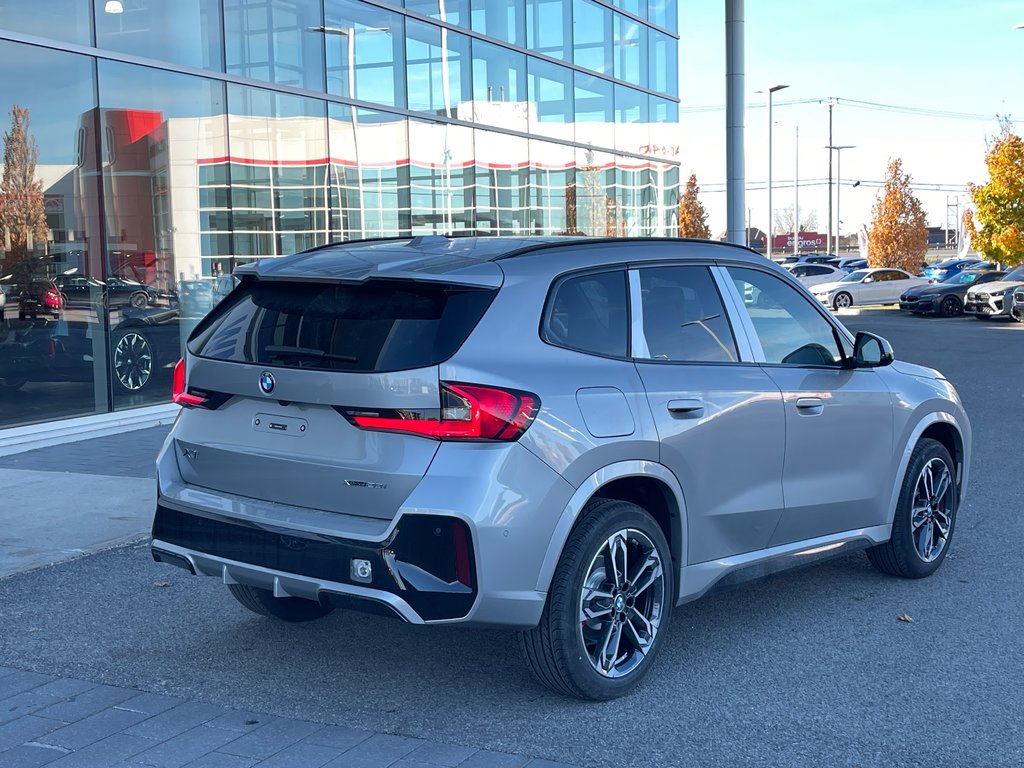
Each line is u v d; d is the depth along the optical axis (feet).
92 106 38.11
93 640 17.06
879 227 174.60
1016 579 20.22
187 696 14.76
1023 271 112.27
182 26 41.57
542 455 13.28
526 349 13.74
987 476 29.73
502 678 15.42
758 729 13.66
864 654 16.35
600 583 14.29
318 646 16.74
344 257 14.92
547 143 64.90
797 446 17.06
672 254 16.31
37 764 12.65
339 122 49.08
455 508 12.67
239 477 14.38
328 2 48.21
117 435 37.11
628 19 74.28
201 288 42.78
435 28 54.85
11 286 35.09
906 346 74.59
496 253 14.52
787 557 17.28
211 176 43.01
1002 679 15.31
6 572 20.59
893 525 19.54
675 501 15.14
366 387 13.06
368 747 13.10
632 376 14.75
